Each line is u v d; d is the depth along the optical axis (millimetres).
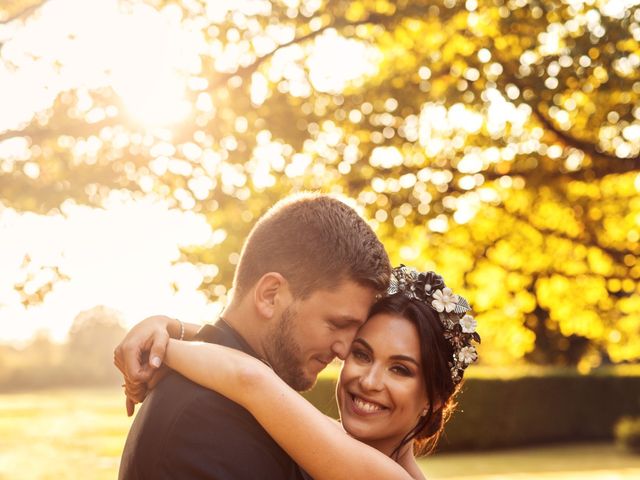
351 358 2627
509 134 6668
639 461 16312
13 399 43531
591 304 8672
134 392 2111
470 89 6129
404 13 6453
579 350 23797
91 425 25031
